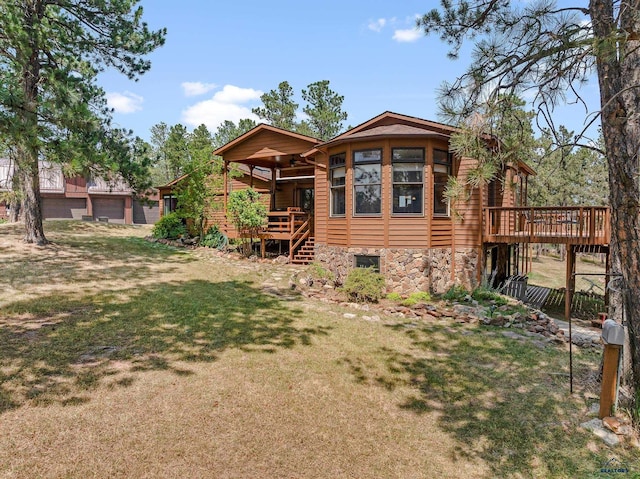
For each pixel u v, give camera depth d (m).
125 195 29.73
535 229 14.38
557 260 29.05
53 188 27.95
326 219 12.77
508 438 4.28
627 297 4.50
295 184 19.80
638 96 4.31
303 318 8.09
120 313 7.61
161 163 42.81
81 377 4.95
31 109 8.77
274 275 12.31
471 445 4.16
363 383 5.41
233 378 5.24
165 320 7.37
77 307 7.81
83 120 9.53
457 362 6.23
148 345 6.12
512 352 6.70
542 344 7.19
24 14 10.48
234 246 16.08
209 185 17.72
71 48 12.70
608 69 4.26
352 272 10.20
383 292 10.69
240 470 3.54
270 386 5.11
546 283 19.31
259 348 6.32
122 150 12.58
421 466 3.80
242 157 16.05
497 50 4.98
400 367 5.98
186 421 4.20
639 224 4.30
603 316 10.13
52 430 3.86
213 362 5.67
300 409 4.64
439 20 5.43
